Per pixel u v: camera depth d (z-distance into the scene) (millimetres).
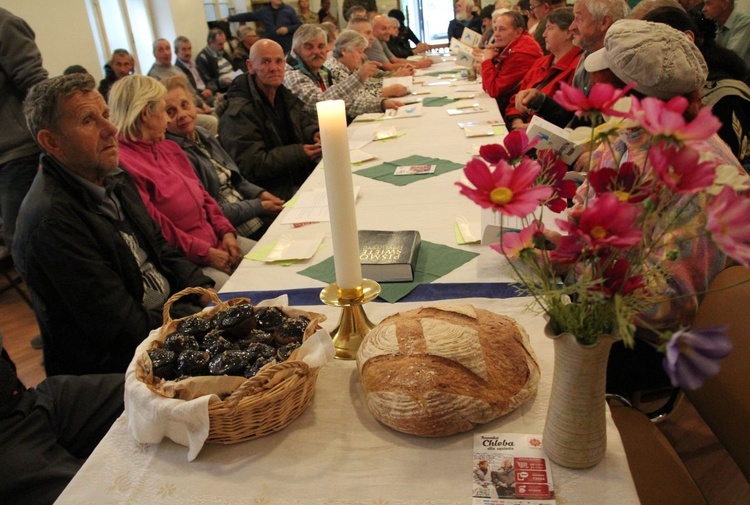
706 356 468
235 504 732
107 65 4895
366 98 3641
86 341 1574
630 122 601
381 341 904
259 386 779
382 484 744
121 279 1606
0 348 1220
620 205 531
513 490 709
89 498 756
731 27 4004
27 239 1460
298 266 1442
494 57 3830
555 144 1497
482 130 2660
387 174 2141
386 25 6262
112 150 1604
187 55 6156
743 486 1445
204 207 2279
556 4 4121
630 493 688
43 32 4719
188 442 813
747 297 985
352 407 894
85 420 1291
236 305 976
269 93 2986
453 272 1319
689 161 511
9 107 2658
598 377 664
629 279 595
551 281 645
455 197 1820
